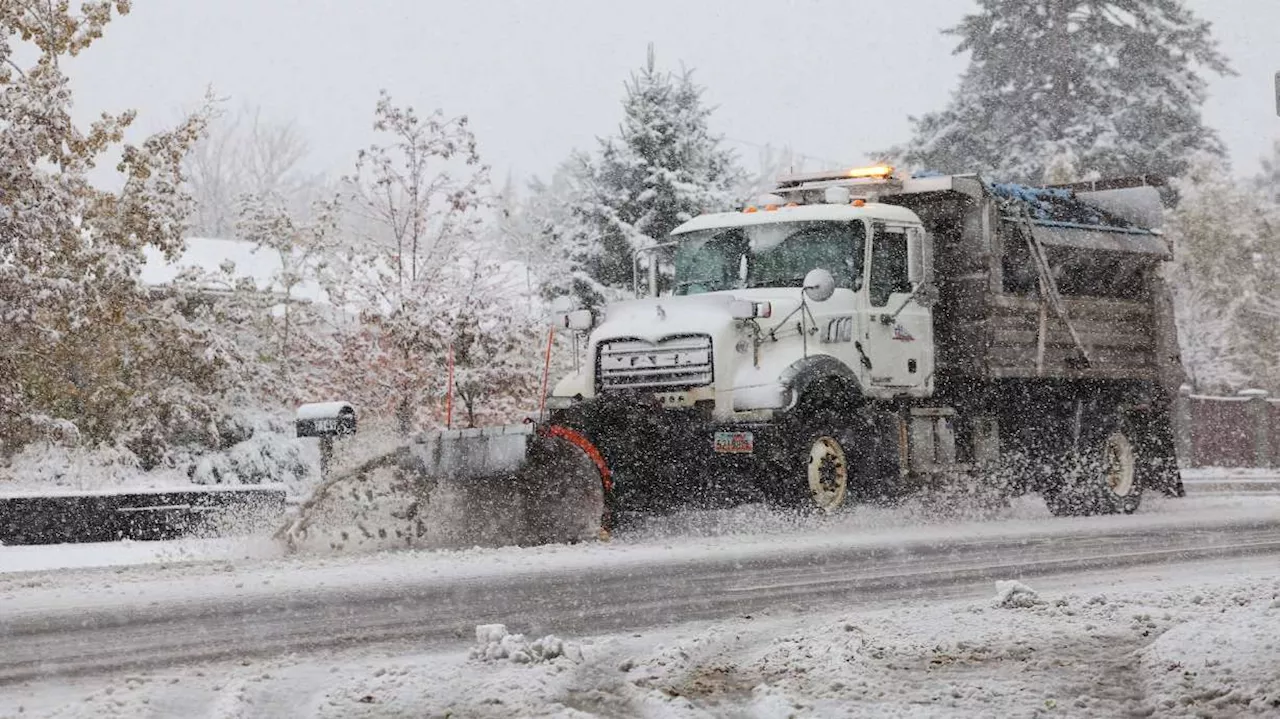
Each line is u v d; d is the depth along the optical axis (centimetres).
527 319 4047
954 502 2892
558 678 1098
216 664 1192
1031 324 2984
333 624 1399
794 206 2798
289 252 4762
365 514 2286
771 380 2464
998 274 2898
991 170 8250
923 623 1323
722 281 2730
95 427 4166
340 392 4034
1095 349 3156
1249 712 953
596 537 2342
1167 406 3375
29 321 3384
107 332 3912
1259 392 6159
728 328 2503
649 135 5744
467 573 1809
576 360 2828
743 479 2495
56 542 2769
